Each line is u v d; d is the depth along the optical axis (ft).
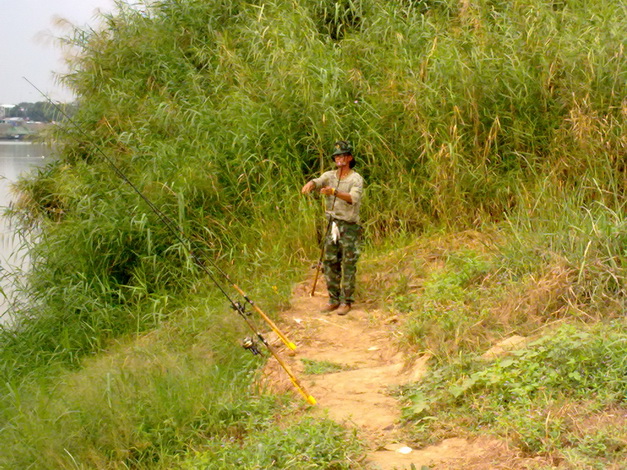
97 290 31.22
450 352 19.58
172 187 32.37
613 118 29.73
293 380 18.13
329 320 25.49
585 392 15.62
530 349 18.04
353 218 25.90
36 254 34.24
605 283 20.57
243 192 33.58
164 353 23.15
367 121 33.55
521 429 14.47
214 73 38.73
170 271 31.35
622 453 13.17
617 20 33.71
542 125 32.27
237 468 15.23
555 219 25.99
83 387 19.92
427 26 37.70
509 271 23.73
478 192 31.65
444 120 32.91
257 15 39.91
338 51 37.24
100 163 37.47
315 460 14.87
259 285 28.58
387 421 17.04
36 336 29.68
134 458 17.19
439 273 26.32
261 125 34.37
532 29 33.81
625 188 28.76
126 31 43.37
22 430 18.19
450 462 14.48
